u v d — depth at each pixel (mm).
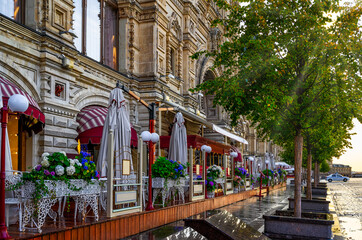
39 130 13336
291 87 11695
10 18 12867
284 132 13828
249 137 51125
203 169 16969
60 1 15227
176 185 14047
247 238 7410
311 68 11914
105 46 20016
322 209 17484
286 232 11156
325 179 90438
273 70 11336
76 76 16125
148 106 14984
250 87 11805
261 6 12078
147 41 21625
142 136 11562
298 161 12172
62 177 8117
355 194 34656
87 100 17312
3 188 6770
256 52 11578
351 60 11516
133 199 10680
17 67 13266
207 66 32500
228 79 11977
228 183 21203
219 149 24828
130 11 20938
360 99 11789
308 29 11742
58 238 7637
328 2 11562
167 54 24156
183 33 27312
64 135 15047
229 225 7820
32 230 7570
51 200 7816
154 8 21406
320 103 11883
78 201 9703
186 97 26953
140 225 10656
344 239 11297
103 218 9461
